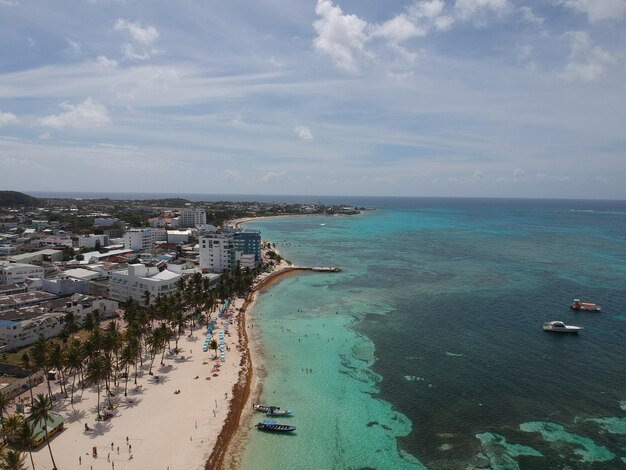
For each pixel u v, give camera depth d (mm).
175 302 164875
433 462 85438
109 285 191875
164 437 90312
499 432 94750
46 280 184875
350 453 88375
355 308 187000
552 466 83625
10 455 72375
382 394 111438
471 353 136625
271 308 188500
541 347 141250
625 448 88875
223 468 83500
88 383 108438
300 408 104938
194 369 122938
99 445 86625
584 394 110562
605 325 163375
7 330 127375
